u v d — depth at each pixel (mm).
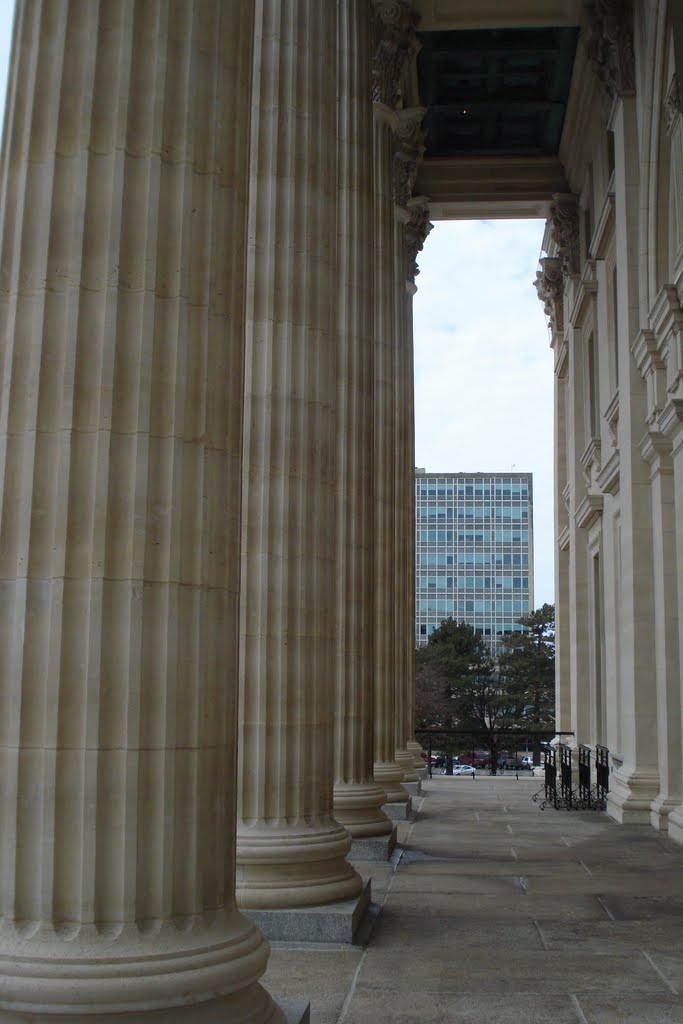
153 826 5656
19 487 5832
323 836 10766
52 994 5227
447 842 18266
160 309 6051
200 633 5949
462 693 80625
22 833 5539
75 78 6137
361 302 16000
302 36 11820
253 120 11625
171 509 5906
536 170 36281
